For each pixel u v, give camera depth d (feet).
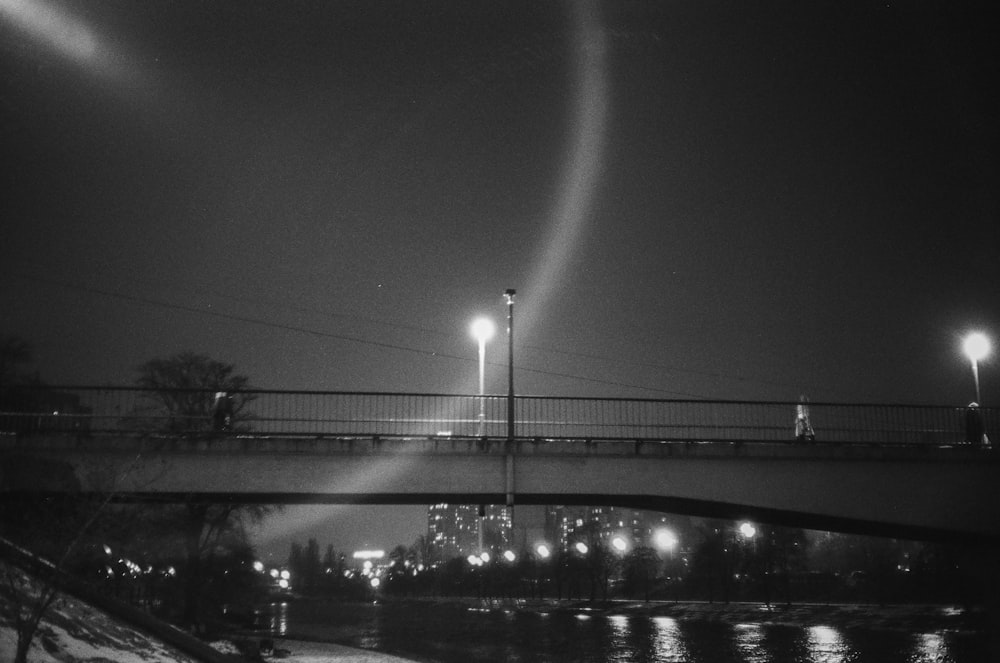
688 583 455.22
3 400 141.08
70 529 89.97
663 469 134.72
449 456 130.72
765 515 146.41
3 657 74.28
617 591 506.07
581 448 133.18
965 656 195.21
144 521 162.81
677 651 218.59
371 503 142.00
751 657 202.08
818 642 233.96
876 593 362.74
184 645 99.30
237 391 128.36
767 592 358.64
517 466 131.75
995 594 197.67
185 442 124.67
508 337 149.59
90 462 109.60
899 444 142.00
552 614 415.64
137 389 126.82
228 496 130.41
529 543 560.20
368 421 130.52
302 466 127.34
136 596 202.80
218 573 224.74
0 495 116.37
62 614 90.38
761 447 137.49
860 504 140.05
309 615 423.23
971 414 147.64
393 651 217.77
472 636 273.54
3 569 86.22
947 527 142.51
